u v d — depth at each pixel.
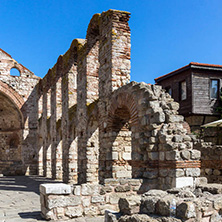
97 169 14.41
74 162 17.08
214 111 21.72
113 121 11.41
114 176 11.03
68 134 17.31
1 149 27.95
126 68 12.09
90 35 15.39
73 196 7.22
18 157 26.95
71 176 16.81
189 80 21.69
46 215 6.96
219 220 5.01
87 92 14.98
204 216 4.77
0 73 25.86
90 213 7.36
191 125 21.73
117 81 11.81
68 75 18.16
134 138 9.54
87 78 15.10
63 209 7.08
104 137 12.02
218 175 10.73
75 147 17.28
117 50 12.02
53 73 22.28
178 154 7.74
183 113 22.11
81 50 16.42
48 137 23.25
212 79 22.03
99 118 12.79
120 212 5.54
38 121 26.34
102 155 12.07
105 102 12.23
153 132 8.49
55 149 20.58
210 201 4.93
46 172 23.12
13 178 21.89
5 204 9.74
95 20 14.55
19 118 27.16
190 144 8.16
